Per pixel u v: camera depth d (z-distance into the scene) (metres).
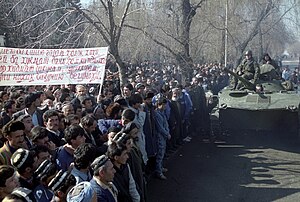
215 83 22.34
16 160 4.71
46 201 4.55
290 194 8.60
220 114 13.27
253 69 14.16
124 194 5.50
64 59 10.43
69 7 12.34
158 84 17.44
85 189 4.22
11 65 10.43
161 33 16.81
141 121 8.58
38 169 4.61
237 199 8.35
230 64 28.52
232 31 24.23
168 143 11.89
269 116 12.83
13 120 6.13
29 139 6.47
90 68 10.32
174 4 17.22
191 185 9.23
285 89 14.03
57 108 8.75
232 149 12.62
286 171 10.24
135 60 16.58
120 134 5.65
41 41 12.59
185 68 17.30
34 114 8.21
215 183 9.37
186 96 13.47
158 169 9.73
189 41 17.81
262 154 11.95
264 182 9.40
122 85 12.70
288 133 13.23
